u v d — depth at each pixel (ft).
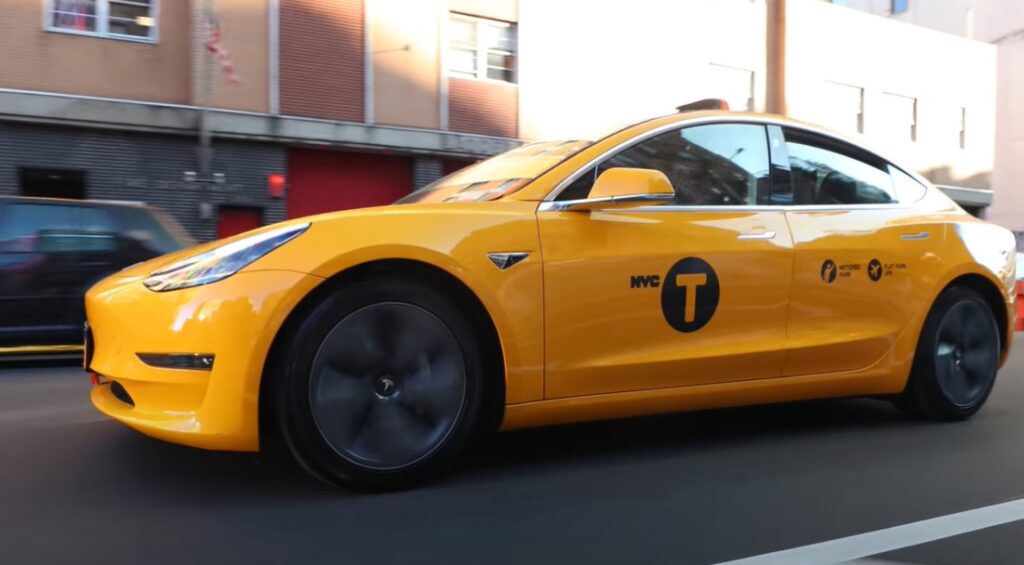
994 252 16.69
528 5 60.34
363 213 11.45
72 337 25.79
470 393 11.80
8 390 20.10
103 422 15.93
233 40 50.78
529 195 12.50
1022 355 28.66
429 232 11.44
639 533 10.51
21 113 45.91
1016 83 113.50
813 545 10.20
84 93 47.67
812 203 14.80
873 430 15.90
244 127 50.96
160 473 12.57
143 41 48.96
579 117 63.05
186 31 49.85
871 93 81.97
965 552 10.09
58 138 47.44
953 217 16.39
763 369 13.78
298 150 54.34
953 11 117.70
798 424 16.33
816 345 14.16
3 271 24.80
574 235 12.34
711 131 14.25
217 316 10.47
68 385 20.95
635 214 12.94
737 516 11.17
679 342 13.00
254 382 10.50
